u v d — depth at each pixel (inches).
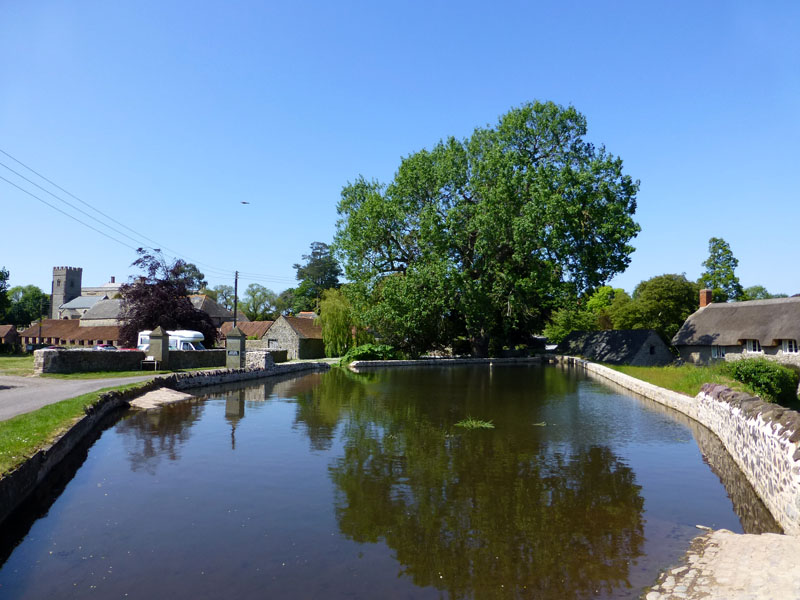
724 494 350.0
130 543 268.4
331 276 3503.9
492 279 1636.3
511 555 257.8
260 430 546.6
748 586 208.1
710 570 231.6
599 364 1411.2
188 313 1578.5
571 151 1551.4
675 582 225.6
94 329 2449.6
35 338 2630.4
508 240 1504.7
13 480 302.7
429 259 1579.7
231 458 433.1
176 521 297.7
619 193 1517.0
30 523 293.0
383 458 437.4
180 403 741.9
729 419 459.8
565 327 2647.6
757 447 351.3
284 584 227.9
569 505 328.2
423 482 372.5
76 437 454.3
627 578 232.4
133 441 490.9
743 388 645.3
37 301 4188.0
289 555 256.5
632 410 700.0
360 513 312.5
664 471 402.9
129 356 1020.5
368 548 265.3
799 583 200.8
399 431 547.5
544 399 810.8
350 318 1956.2
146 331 1398.9
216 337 1674.5
